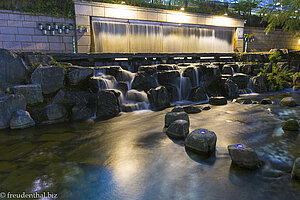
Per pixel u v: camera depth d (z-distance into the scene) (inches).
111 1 537.0
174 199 130.9
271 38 903.7
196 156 187.0
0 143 217.8
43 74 302.0
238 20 786.8
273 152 190.7
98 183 148.4
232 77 511.5
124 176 157.5
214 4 753.0
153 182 149.4
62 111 303.1
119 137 236.5
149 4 600.4
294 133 239.6
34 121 278.4
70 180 152.1
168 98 388.8
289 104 375.6
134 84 398.9
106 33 543.8
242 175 154.7
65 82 326.0
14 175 158.1
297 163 146.9
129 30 578.9
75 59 413.4
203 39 733.3
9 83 290.2
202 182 147.8
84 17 504.7
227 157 183.5
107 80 360.2
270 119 297.0
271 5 177.0
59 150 202.8
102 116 321.1
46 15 462.0
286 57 712.4
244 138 226.7
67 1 481.7
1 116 255.1
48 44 472.7
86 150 203.3
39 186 144.5
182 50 692.1
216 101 402.0
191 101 438.9
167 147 207.5
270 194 132.1
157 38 633.6
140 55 481.4
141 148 206.4
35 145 213.9
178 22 655.1
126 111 344.8
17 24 434.3
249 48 852.0
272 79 574.6
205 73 493.7
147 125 277.7
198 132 202.7
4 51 288.7
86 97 334.6
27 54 319.0
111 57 442.9
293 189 135.9
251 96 485.4
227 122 285.1
